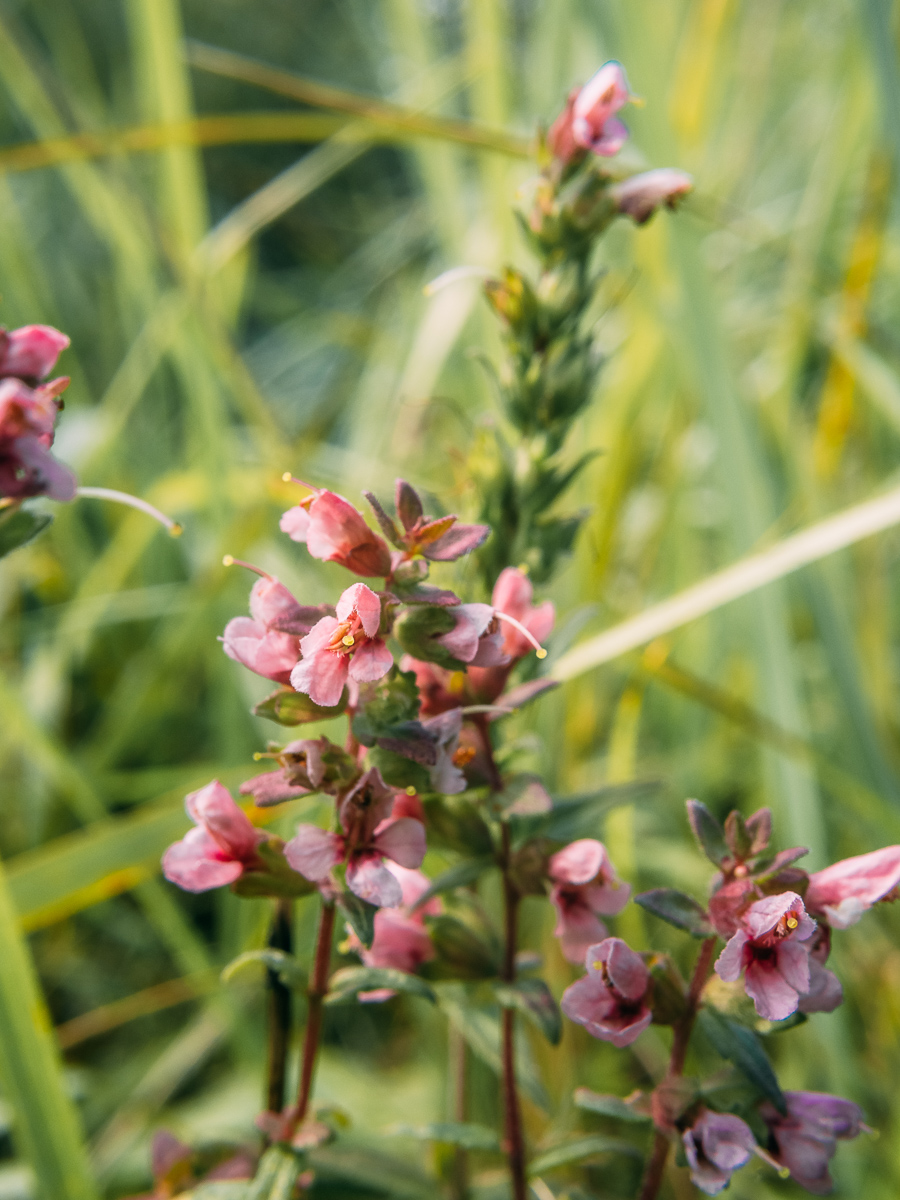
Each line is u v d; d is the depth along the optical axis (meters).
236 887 0.15
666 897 0.15
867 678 0.28
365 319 0.41
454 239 0.32
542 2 0.30
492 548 0.18
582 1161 0.18
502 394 0.18
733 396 0.24
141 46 0.30
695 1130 0.15
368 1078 0.23
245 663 0.15
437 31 0.40
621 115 0.25
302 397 0.45
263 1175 0.16
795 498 0.28
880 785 0.24
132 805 0.28
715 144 0.35
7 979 0.17
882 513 0.20
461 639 0.14
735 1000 0.15
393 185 0.69
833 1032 0.21
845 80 0.32
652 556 0.29
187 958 0.21
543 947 0.23
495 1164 0.21
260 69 0.26
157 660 0.29
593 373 0.18
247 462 0.32
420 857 0.15
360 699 0.15
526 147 0.26
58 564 0.33
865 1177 0.20
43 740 0.22
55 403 0.14
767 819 0.15
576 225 0.17
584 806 0.17
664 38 0.31
